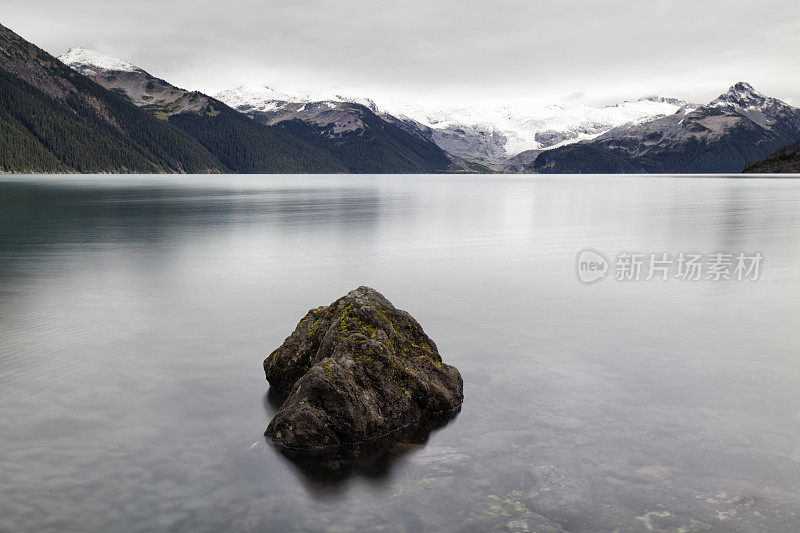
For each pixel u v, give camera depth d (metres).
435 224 49.03
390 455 9.05
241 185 167.88
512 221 52.31
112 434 9.62
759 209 63.34
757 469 8.30
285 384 11.89
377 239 38.06
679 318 17.62
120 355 13.93
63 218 52.91
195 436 9.62
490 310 18.67
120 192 109.44
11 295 20.72
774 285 22.67
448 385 11.29
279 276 24.69
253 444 9.38
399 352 11.38
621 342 15.08
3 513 7.30
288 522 7.17
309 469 8.57
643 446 9.09
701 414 10.32
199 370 12.97
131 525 7.08
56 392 11.48
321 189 137.50
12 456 8.79
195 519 7.23
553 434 9.60
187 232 41.59
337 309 12.30
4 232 41.22
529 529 6.96
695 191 116.81
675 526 6.98
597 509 7.36
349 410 9.58
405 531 6.97
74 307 18.91
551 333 15.95
